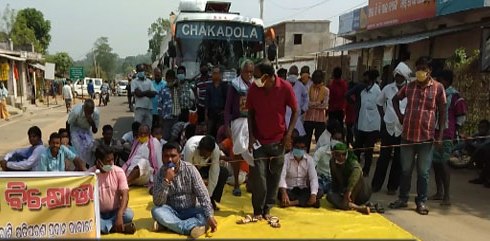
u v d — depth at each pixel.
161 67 14.87
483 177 7.60
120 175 5.04
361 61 17.98
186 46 10.59
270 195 5.41
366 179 5.98
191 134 7.86
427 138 5.76
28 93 32.75
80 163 6.25
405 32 15.38
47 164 6.09
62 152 6.16
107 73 97.56
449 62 10.75
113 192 5.01
